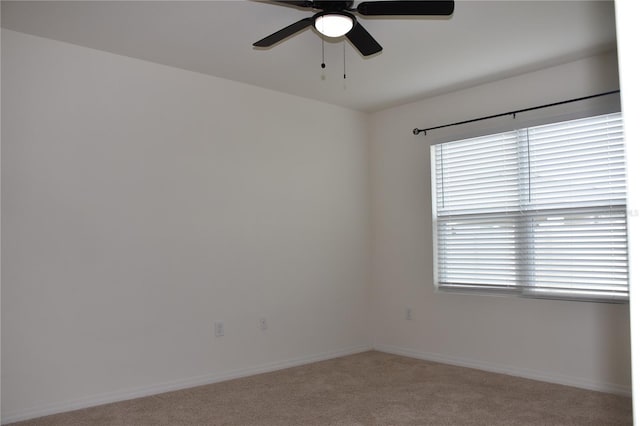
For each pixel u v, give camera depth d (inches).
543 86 154.9
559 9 115.0
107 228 135.8
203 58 144.1
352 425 115.7
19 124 123.1
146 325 141.3
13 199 121.4
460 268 175.9
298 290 178.7
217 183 159.2
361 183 203.6
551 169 152.4
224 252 159.5
